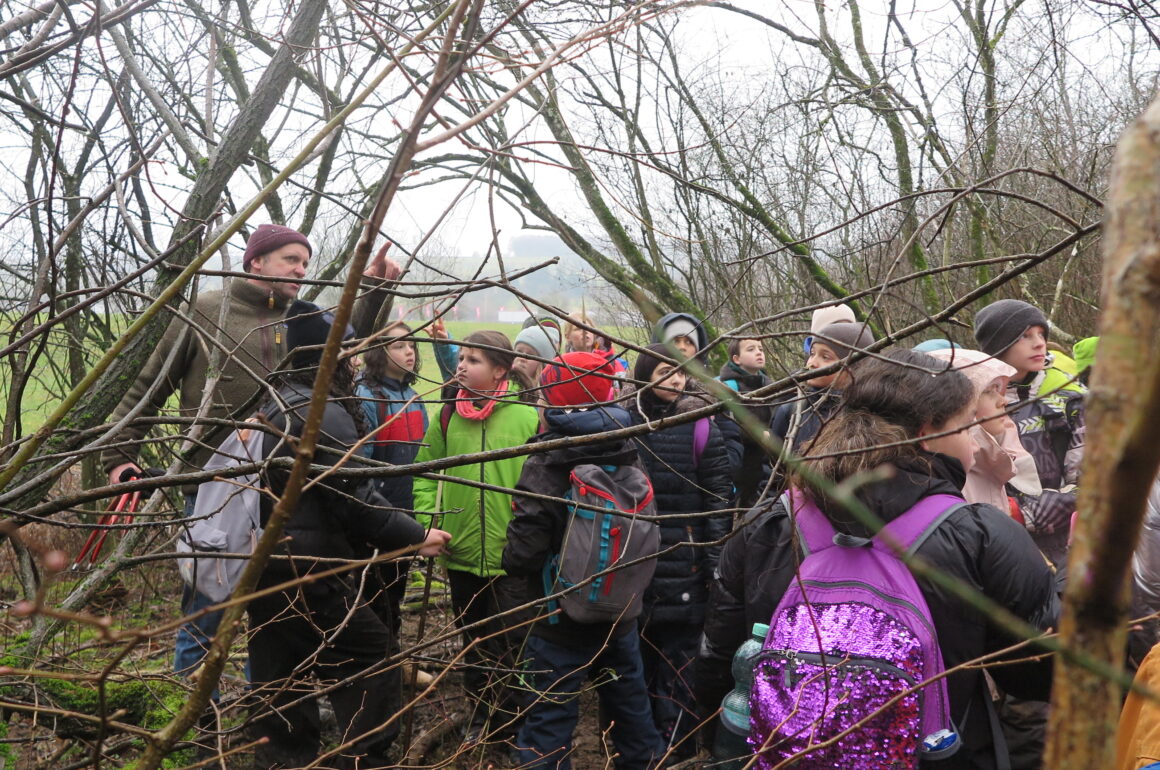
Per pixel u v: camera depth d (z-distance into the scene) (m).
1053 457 2.90
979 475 2.60
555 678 2.94
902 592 1.62
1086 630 0.33
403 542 2.57
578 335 3.57
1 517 1.66
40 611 0.66
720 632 2.01
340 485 2.41
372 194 3.71
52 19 1.77
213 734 1.83
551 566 2.98
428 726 3.31
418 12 2.14
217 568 2.57
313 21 2.51
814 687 1.59
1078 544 0.32
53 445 2.20
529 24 3.34
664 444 3.31
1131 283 0.31
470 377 3.40
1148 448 0.30
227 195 2.40
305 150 1.18
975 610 1.63
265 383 1.72
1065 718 0.34
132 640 0.83
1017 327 2.90
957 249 6.18
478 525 3.37
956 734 1.59
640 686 3.08
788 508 1.81
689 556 3.33
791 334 1.34
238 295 3.16
